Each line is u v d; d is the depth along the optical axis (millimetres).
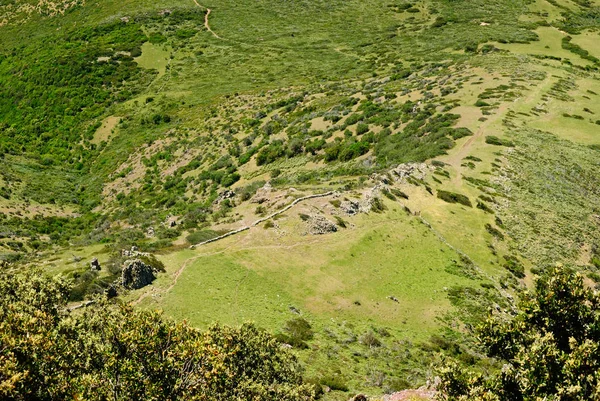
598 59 111688
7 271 25797
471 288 39250
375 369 28406
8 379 13984
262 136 83812
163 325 18141
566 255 46781
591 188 59594
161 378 16453
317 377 26375
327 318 33969
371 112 80062
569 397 13016
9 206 68125
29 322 16484
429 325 34906
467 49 117312
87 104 114688
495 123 70688
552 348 14180
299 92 104875
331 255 40469
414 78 99938
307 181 60875
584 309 15266
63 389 15578
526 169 59625
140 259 35219
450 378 15781
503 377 15008
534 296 16594
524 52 113438
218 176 74125
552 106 79812
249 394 18062
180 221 54312
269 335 21594
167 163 84938
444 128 68500
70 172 91875
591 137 71000
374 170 59312
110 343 17500
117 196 78562
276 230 42750
